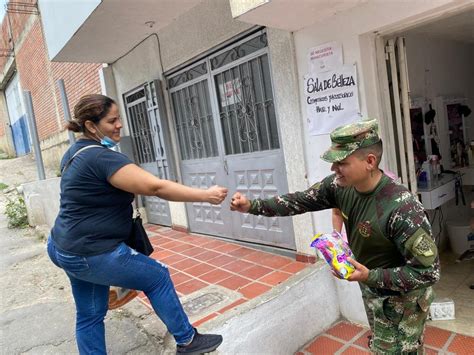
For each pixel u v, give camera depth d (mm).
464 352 2639
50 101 11562
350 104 2922
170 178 5762
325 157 1630
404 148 3146
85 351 2389
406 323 1740
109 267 2094
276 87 3574
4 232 7250
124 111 6668
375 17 2637
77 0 4301
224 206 4965
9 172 14398
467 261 4031
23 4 11438
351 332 3082
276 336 2807
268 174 4156
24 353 3000
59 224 2145
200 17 4473
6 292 4273
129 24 4652
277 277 3580
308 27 3084
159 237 5793
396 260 1682
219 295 3371
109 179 2021
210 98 4773
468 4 2332
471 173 4480
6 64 16094
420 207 1576
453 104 4824
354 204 1747
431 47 4461
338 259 1607
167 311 2244
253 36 3938
